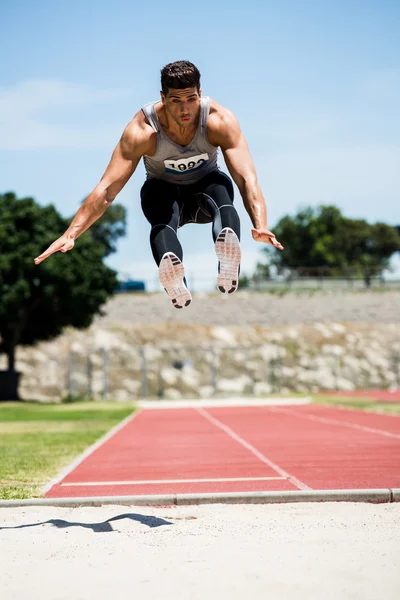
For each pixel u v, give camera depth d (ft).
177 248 26.58
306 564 21.21
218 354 184.65
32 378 176.55
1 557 23.02
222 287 26.32
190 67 25.75
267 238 25.02
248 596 18.44
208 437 73.26
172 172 27.45
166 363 181.68
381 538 24.35
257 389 180.34
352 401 142.41
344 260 393.29
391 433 72.18
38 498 32.63
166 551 23.31
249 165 26.45
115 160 26.81
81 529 27.02
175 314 216.13
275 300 226.58
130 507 31.76
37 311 159.22
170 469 46.62
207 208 27.71
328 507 30.76
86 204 26.55
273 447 60.85
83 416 113.70
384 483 38.17
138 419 106.73
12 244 150.41
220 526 27.04
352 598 18.06
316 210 408.26
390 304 227.40
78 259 156.97
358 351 195.11
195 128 26.45
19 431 82.53
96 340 190.90
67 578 20.49
